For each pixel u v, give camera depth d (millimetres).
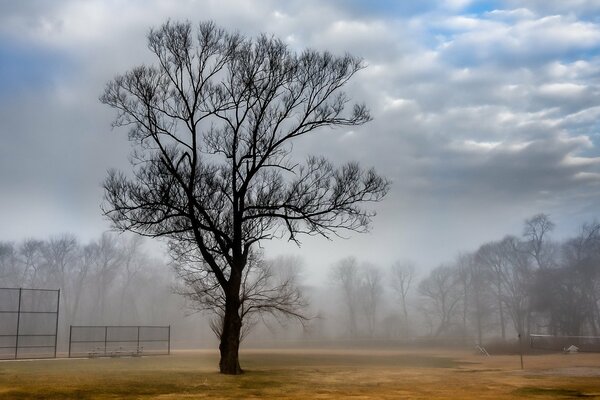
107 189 24484
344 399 16109
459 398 16344
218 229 25172
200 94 24516
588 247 65875
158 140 24625
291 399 16141
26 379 20641
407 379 22594
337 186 25688
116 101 24781
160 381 20422
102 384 19125
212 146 25359
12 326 73812
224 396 16766
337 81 26156
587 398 16312
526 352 51594
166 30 24703
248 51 25422
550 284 66875
